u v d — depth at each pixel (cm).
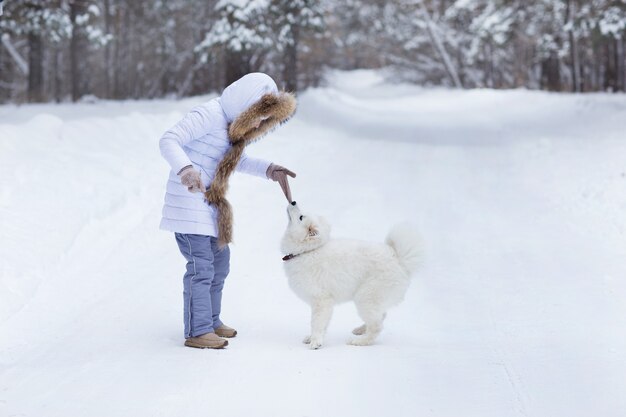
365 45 5159
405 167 1325
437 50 4478
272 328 511
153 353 445
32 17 2272
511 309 551
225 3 2150
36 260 612
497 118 2247
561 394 379
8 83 3553
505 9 3406
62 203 745
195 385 387
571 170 1171
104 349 455
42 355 446
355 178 1186
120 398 368
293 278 465
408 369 418
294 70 2498
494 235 807
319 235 461
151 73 3922
